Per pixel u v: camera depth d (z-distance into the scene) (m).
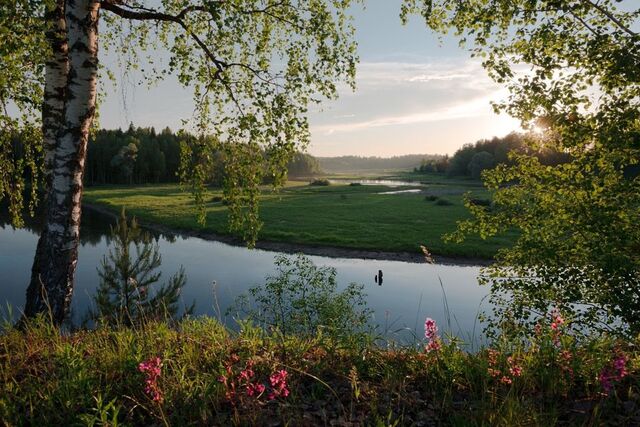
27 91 8.66
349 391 3.86
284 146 7.75
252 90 8.16
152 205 59.38
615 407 3.59
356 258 29.27
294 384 3.88
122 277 8.96
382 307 16.16
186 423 3.24
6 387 3.55
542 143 6.70
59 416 3.26
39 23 5.39
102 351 4.39
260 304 9.24
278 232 36.53
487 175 7.07
